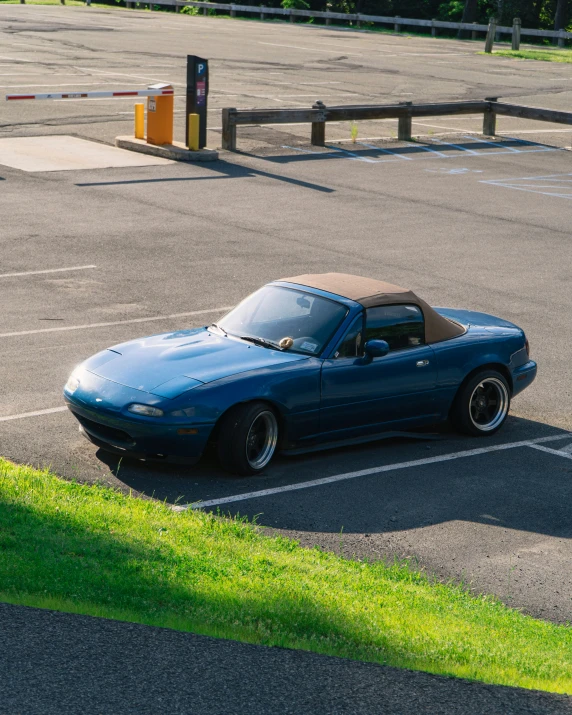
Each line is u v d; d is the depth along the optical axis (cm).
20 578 694
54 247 2020
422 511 1034
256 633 652
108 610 657
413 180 2989
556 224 2534
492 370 1259
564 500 1083
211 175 2864
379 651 663
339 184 2866
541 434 1278
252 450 1093
